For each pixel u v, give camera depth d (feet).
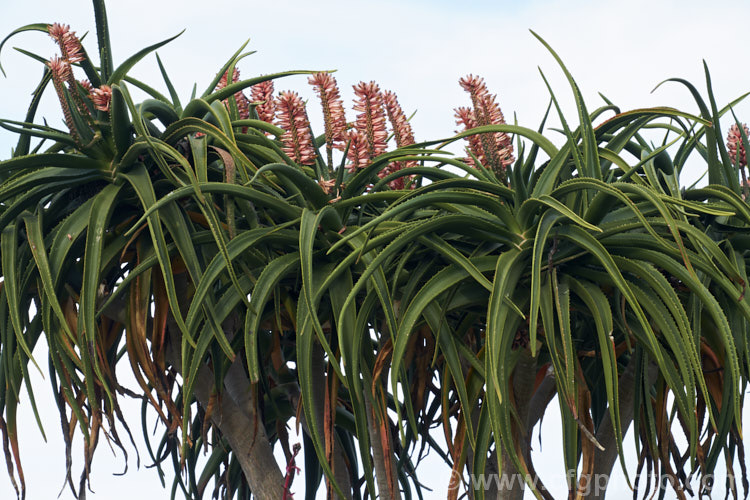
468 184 9.38
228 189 9.61
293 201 10.76
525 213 9.42
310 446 14.93
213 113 10.23
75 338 10.24
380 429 10.61
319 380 11.37
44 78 10.72
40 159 9.76
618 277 8.76
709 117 10.67
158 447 16.07
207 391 11.53
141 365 10.13
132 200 10.58
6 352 10.25
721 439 10.18
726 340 9.06
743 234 10.40
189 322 9.36
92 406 9.82
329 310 10.87
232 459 15.65
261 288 9.62
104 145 10.13
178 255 10.54
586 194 9.80
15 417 10.66
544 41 9.54
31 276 10.32
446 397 10.22
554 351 8.94
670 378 8.87
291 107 9.93
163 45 10.69
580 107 9.64
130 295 10.31
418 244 9.99
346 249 10.27
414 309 9.15
